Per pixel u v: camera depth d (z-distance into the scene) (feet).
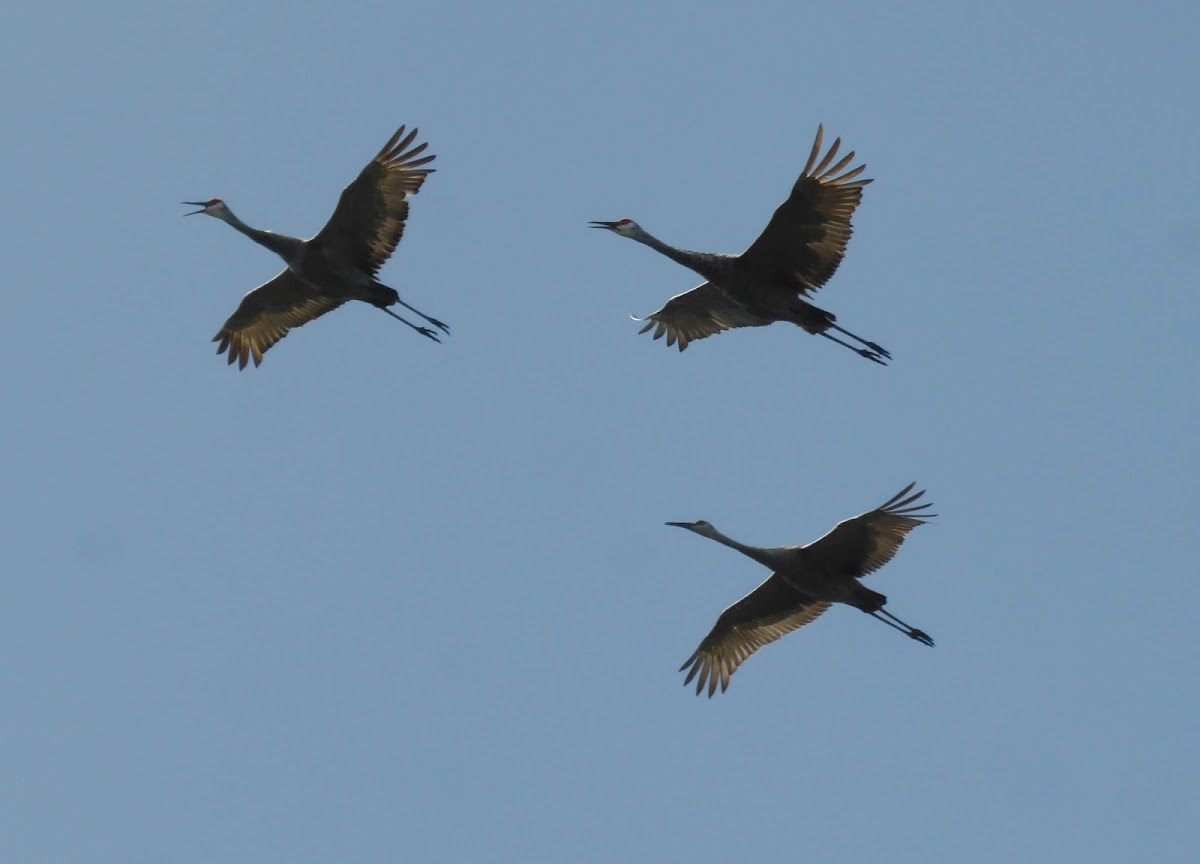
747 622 125.08
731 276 118.01
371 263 120.98
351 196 118.42
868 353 120.26
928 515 114.42
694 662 126.41
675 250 119.65
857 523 115.65
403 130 116.78
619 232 121.19
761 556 118.93
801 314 118.21
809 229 114.83
